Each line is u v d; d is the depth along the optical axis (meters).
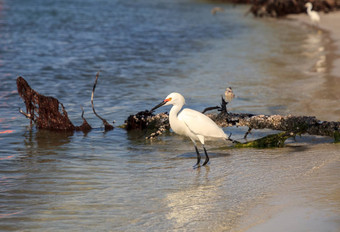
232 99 18.84
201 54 33.38
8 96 20.14
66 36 44.38
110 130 15.20
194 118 11.01
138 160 11.79
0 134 14.45
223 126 14.15
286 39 40.31
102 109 17.91
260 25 52.22
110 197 9.05
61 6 78.75
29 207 8.60
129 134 14.73
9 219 8.05
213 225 7.43
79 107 18.20
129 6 80.31
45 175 10.52
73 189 9.56
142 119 15.12
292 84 21.83
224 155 12.02
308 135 13.92
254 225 7.23
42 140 13.86
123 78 24.72
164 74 25.81
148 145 13.41
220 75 25.14
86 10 72.56
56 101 15.08
